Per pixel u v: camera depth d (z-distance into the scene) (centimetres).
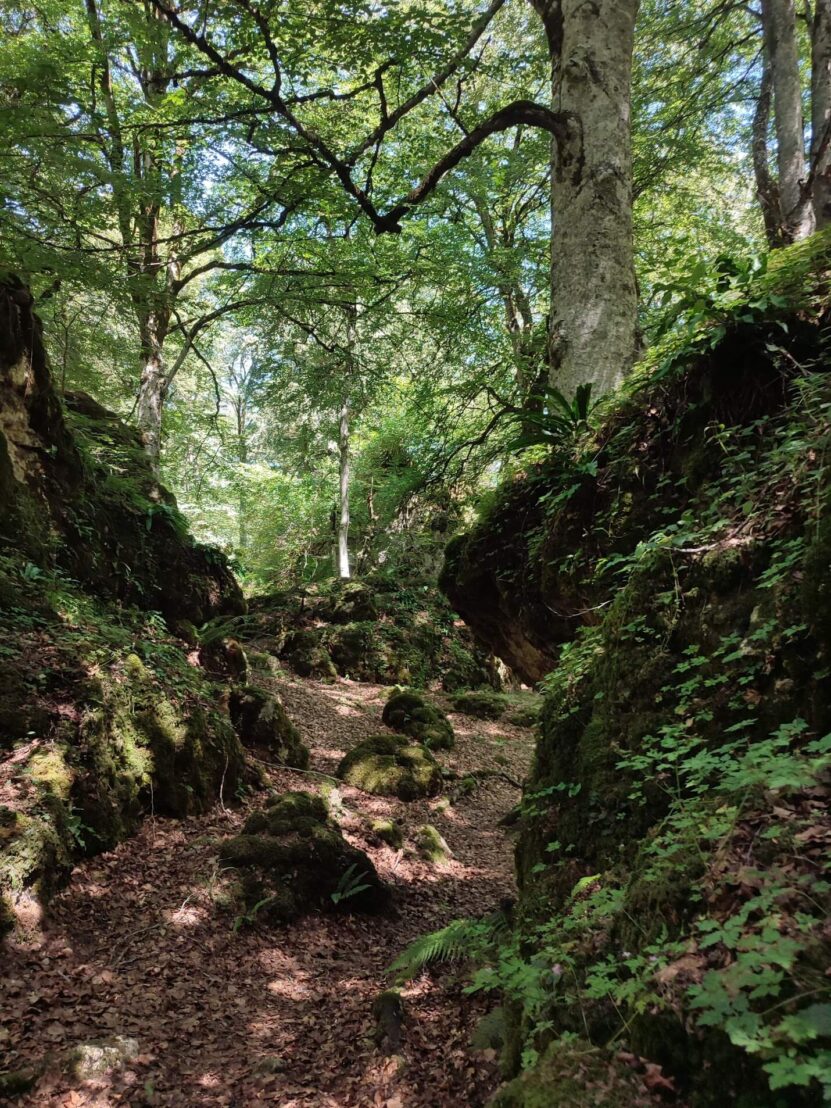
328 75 1233
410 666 1716
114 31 1045
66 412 952
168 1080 328
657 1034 180
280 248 1359
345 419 1877
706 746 278
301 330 1362
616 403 466
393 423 2133
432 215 1221
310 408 1383
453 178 1155
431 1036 369
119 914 461
